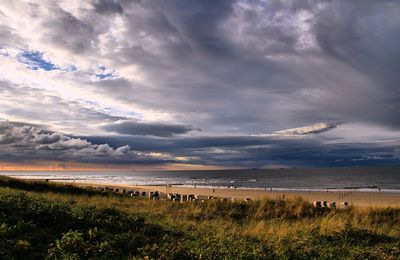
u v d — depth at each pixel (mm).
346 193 47062
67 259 7051
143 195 31609
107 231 9961
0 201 11125
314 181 108938
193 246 9055
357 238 11562
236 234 11531
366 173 182000
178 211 18453
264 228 13641
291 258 8930
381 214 18219
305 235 11648
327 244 10633
